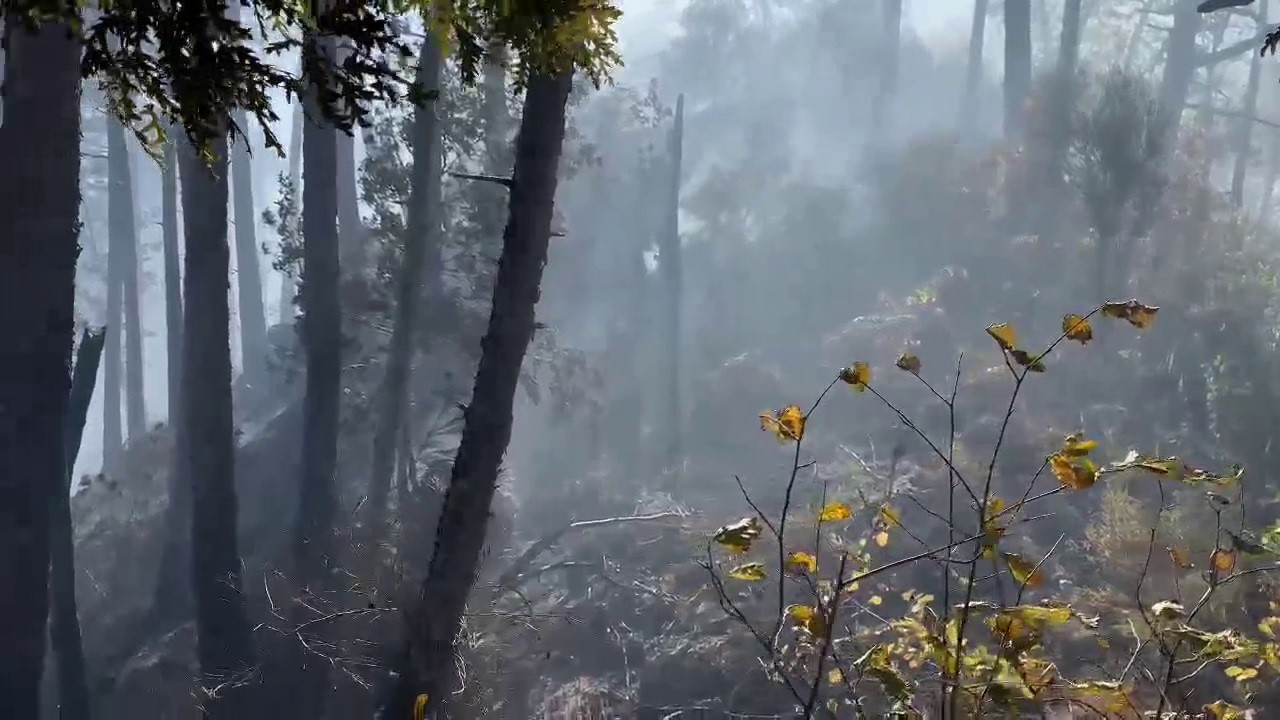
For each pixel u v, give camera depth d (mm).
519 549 19078
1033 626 3902
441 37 3314
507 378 9398
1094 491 16094
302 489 14367
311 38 3535
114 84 3682
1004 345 4027
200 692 12477
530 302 9375
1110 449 17375
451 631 9508
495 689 12289
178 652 16266
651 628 15258
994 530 3830
